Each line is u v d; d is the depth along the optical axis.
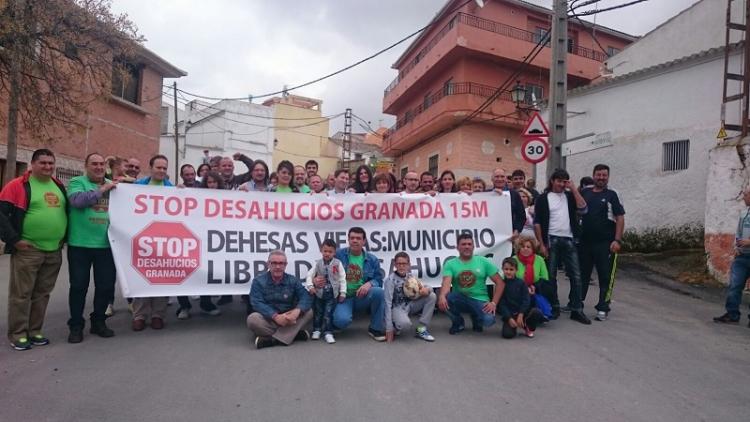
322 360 5.05
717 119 11.47
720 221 9.17
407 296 5.80
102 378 4.44
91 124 18.64
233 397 4.06
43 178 5.42
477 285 6.16
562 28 11.11
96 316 5.84
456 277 6.24
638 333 6.26
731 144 9.08
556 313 6.94
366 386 4.33
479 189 8.39
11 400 3.94
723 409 3.96
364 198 7.14
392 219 7.19
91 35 13.62
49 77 13.59
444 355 5.28
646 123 13.03
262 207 6.77
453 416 3.75
